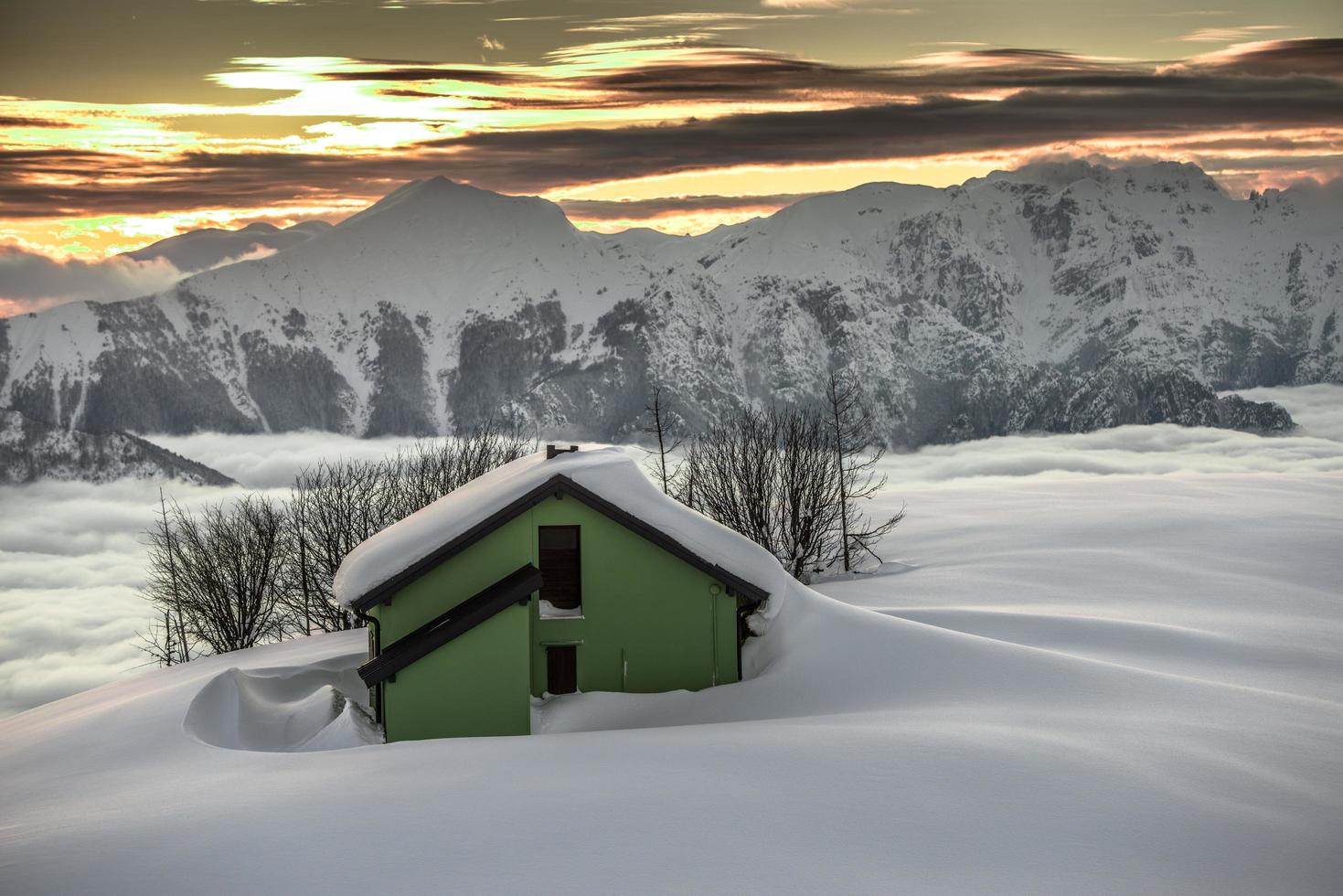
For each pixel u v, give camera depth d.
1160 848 17.92
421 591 31.19
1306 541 67.31
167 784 23.91
